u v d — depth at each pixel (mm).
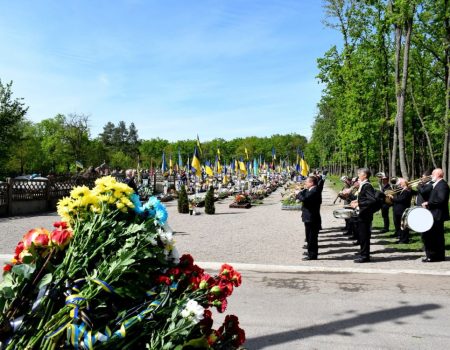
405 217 8039
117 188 2361
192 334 2256
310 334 4496
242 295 5953
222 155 113750
